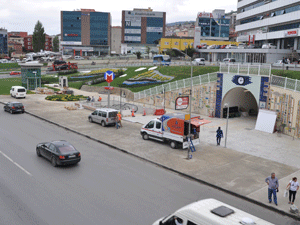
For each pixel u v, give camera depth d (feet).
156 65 201.98
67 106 123.54
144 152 64.13
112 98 148.97
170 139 67.72
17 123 93.91
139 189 44.55
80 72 256.32
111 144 70.18
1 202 38.88
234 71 97.09
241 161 58.85
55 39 539.70
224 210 25.22
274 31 209.15
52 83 219.00
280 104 82.17
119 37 565.12
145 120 99.66
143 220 34.99
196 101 111.24
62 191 43.09
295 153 64.44
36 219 34.65
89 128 87.61
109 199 40.68
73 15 512.63
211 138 76.84
